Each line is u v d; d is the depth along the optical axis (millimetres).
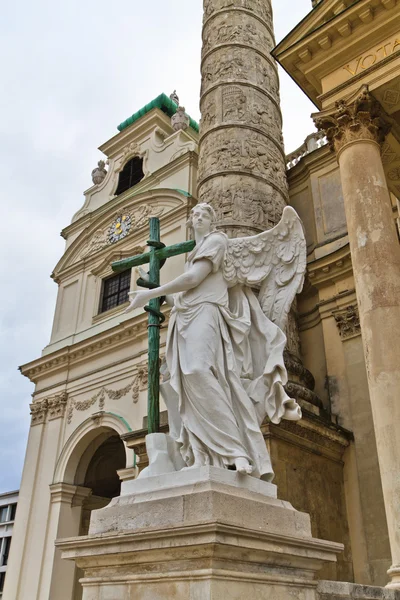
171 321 4348
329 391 13500
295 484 10203
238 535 2955
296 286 4512
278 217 13961
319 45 11070
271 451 9938
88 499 18781
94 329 20469
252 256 4621
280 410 4031
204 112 15602
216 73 15836
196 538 2891
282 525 3455
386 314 8453
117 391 18312
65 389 20141
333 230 16031
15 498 39656
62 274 23406
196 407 3914
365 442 12172
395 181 11914
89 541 3387
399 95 10125
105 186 24078
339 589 3916
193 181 20062
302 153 18406
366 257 9016
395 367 8055
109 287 21484
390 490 7398
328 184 16828
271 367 4133
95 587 3352
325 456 11555
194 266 4277
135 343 18672
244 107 15117
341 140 10367
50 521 17906
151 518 3303
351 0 10844
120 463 20688
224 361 4133
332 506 11141
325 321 14578
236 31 16312
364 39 10641
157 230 4863
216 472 3482
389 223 9320
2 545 38438
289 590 3275
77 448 18703
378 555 10922
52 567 16906
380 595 4453
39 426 20156
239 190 13773
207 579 2842
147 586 3088
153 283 4516
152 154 22562
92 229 22953
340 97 10516
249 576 3018
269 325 4383
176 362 4121
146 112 23578
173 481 3549
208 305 4199
